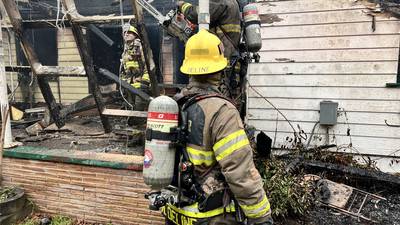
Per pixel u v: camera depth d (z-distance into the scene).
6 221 3.45
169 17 3.29
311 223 3.28
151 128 1.79
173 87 6.16
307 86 4.79
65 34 7.54
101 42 7.55
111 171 3.42
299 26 4.70
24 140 4.45
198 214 1.79
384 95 4.48
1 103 3.81
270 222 1.69
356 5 4.43
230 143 1.63
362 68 4.52
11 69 4.84
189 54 1.92
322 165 4.18
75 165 3.56
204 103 1.76
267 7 4.81
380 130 4.55
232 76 3.17
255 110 5.04
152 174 1.78
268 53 4.89
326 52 4.64
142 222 3.37
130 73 5.09
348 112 4.65
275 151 4.97
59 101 7.72
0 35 3.72
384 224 3.29
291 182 3.44
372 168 4.42
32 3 6.83
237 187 1.61
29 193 3.80
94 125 5.57
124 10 6.82
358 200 3.72
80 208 3.61
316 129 4.82
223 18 3.14
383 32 4.38
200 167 1.78
